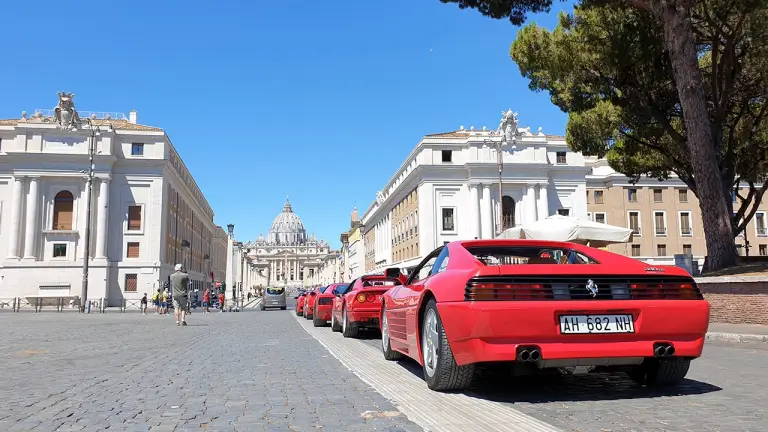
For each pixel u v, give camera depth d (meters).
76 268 49.34
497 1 16.17
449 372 5.02
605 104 20.06
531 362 4.59
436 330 5.18
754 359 7.92
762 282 12.42
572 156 57.25
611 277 4.54
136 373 6.92
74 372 7.05
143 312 36.41
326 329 16.38
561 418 4.16
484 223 53.53
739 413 4.31
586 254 5.33
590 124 20.33
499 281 4.43
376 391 5.47
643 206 58.69
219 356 8.83
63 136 50.66
